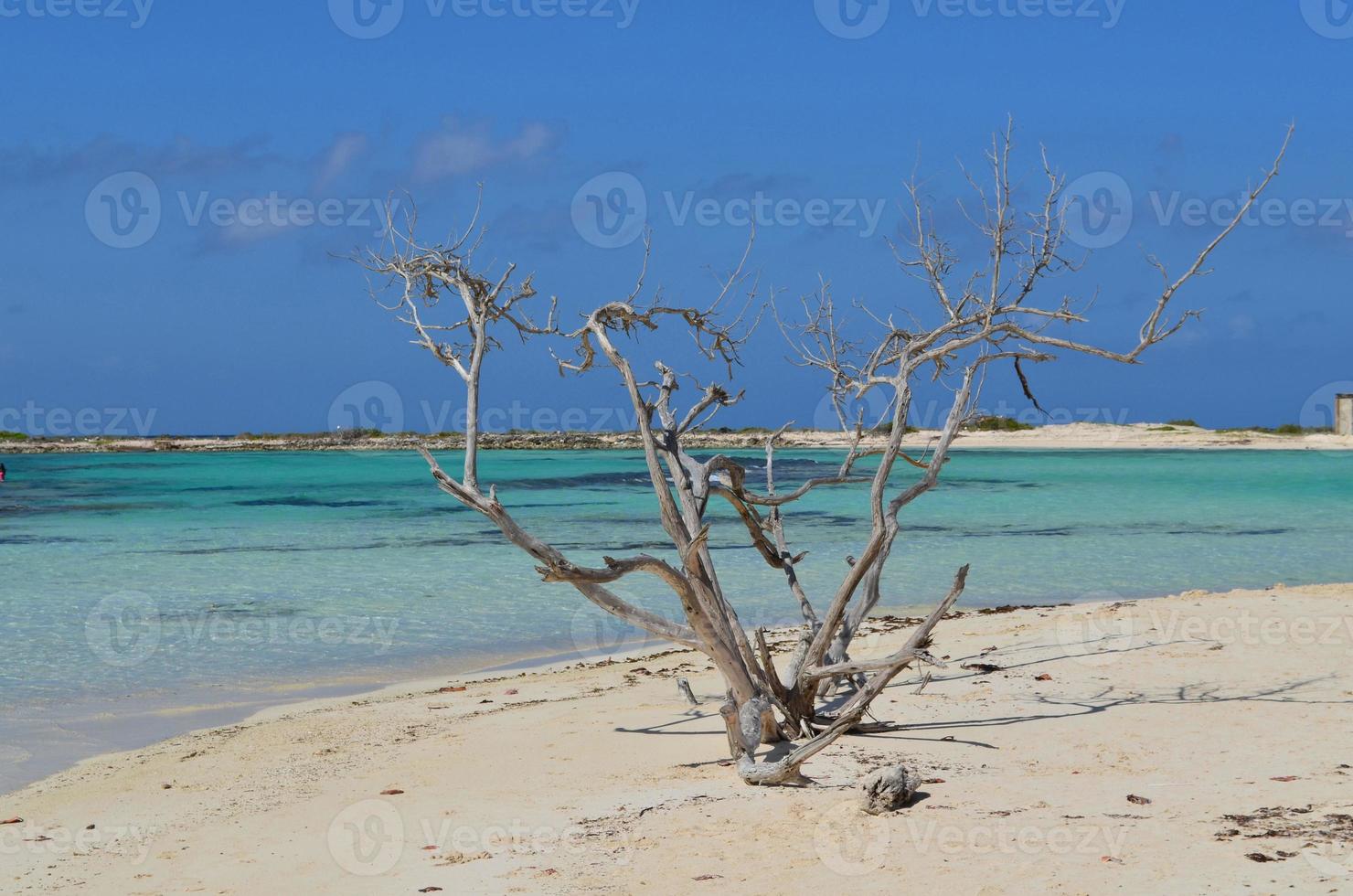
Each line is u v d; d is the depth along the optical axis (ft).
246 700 41.45
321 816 25.86
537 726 34.53
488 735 33.60
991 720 32.01
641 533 101.09
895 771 23.84
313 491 164.86
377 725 36.40
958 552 84.79
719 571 74.64
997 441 342.85
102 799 28.63
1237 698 33.12
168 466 251.60
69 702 41.09
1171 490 152.66
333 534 102.53
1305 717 30.40
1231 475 189.47
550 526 108.27
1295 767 25.50
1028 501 134.72
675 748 30.89
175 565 81.15
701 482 30.27
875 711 33.88
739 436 311.06
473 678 45.16
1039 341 30.19
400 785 28.30
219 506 137.69
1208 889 18.21
